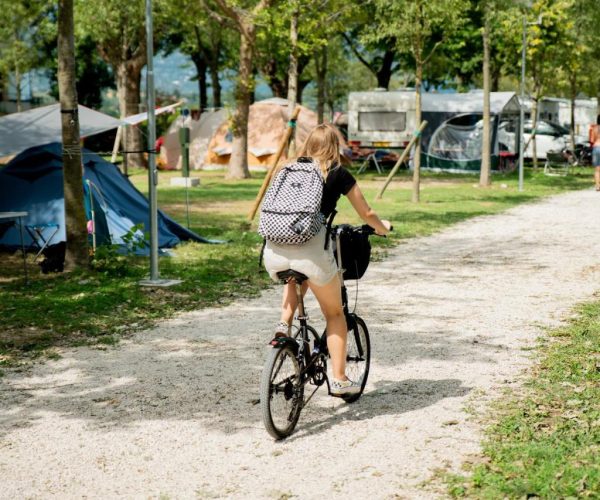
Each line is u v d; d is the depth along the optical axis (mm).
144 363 6492
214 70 41375
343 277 5188
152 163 9930
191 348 6961
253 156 34906
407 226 15711
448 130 33469
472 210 18859
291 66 24031
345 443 4695
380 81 42844
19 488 4156
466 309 8406
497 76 41281
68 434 4918
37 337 7387
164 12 31109
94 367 6398
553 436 4664
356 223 16578
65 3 10094
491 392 5582
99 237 12430
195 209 19500
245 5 28875
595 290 9344
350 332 5449
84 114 13117
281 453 4562
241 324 7887
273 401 4758
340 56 45156
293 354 4816
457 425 4941
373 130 35000
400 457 4457
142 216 13273
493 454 4422
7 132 12359
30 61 42594
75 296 9125
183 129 15617
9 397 5664
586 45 33031
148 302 8906
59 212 12648
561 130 38125
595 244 13273
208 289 9711
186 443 4742
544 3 27969
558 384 5711
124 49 35094
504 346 6855
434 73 44000
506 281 10055
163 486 4148
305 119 35812
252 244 13633
